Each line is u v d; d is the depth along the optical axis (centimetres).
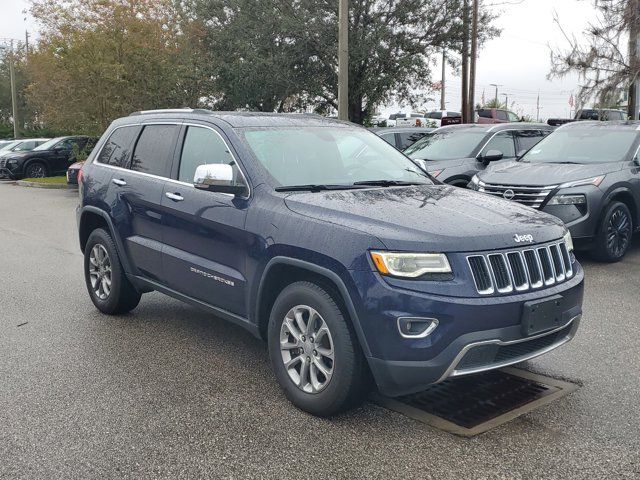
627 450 357
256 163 458
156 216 526
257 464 345
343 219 389
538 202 810
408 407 414
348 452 357
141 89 2259
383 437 373
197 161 504
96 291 630
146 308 652
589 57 1412
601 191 809
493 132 1109
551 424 388
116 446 364
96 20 2245
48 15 2273
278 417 401
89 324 599
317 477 332
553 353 511
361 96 2575
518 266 382
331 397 385
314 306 390
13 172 2333
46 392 440
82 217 625
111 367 489
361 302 362
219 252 464
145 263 547
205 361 502
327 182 471
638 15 1381
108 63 2161
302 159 482
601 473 333
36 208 1560
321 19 2394
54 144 2433
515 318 369
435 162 1069
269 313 444
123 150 593
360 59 2372
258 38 2509
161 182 529
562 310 397
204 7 2672
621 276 766
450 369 356
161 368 487
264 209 430
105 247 598
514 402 420
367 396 423
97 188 600
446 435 375
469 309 354
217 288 468
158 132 558
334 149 507
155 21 2322
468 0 2558
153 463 346
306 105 2778
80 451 358
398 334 354
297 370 416
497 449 359
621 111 1712
